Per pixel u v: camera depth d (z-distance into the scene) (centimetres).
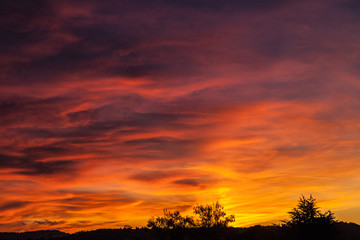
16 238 7931
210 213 4509
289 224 4325
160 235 4484
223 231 4450
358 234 5081
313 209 4297
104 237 5550
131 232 5591
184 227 4512
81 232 6262
